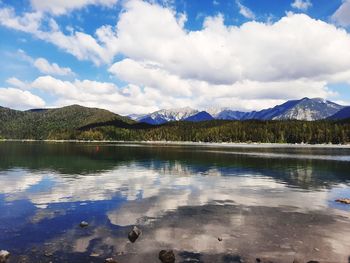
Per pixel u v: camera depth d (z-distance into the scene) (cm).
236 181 3728
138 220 1959
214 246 1503
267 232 1720
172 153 10112
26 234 1659
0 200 2538
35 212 2139
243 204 2439
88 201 2522
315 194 2878
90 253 1402
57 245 1496
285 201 2555
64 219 1964
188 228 1792
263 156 8600
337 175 4334
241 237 1634
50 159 7231
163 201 2541
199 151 11581
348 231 1738
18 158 7462
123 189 3111
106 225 1842
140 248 1470
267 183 3562
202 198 2672
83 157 7981
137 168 5247
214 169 5116
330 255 1395
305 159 7488
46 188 3145
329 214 2123
